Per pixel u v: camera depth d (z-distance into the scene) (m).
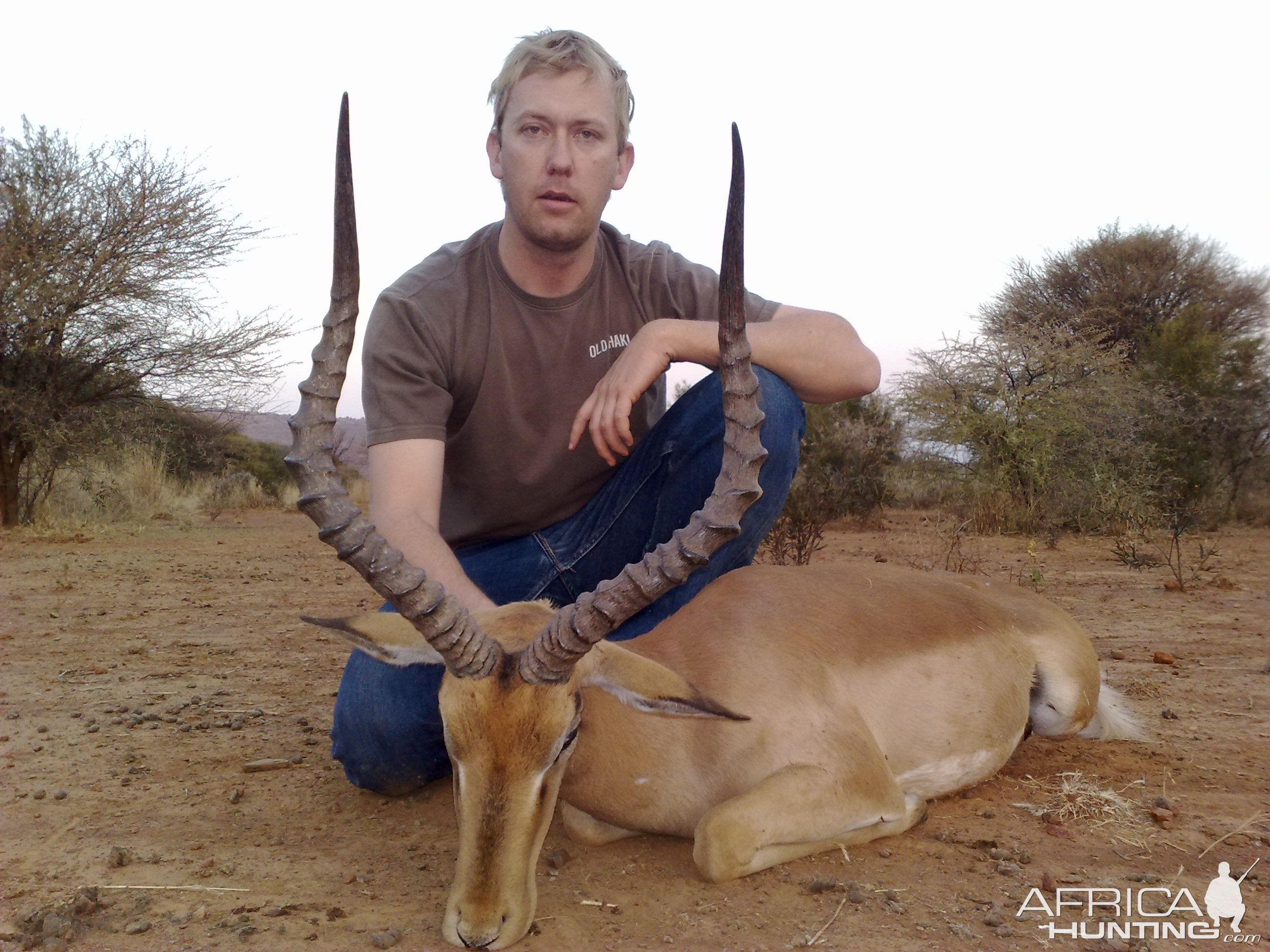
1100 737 1.45
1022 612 1.39
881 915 0.88
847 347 1.24
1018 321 7.36
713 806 1.03
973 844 1.05
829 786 1.01
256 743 1.40
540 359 1.24
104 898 0.91
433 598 0.81
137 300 4.81
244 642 2.11
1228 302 7.41
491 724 0.82
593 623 0.81
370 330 1.19
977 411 4.93
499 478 1.28
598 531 1.31
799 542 3.24
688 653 1.07
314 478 0.81
